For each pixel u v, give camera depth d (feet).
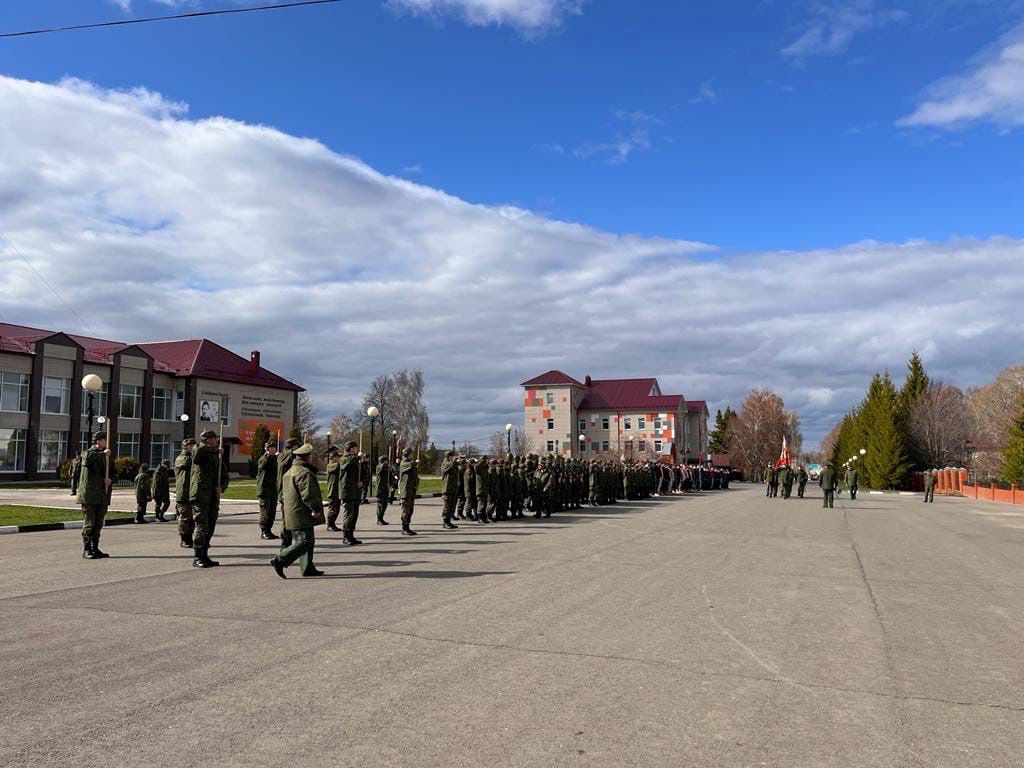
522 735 15.70
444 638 23.66
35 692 18.11
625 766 14.25
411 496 57.41
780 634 25.08
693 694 18.58
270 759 14.35
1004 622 27.73
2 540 51.34
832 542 55.52
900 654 22.81
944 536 64.13
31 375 167.02
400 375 292.40
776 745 15.43
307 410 287.89
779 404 351.67
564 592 31.94
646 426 311.47
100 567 38.14
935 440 238.07
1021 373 258.16
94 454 41.52
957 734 16.21
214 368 209.15
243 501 95.09
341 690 18.40
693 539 55.47
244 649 22.06
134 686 18.58
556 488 85.87
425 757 14.52
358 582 33.81
